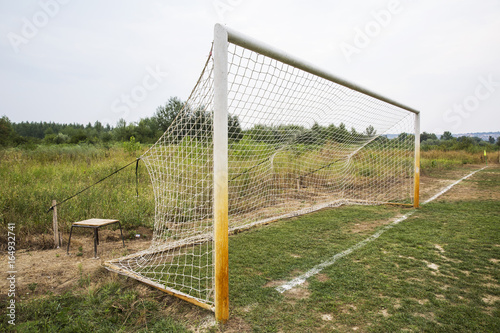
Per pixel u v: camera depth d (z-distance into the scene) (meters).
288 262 3.67
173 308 2.61
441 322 2.32
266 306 2.61
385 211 6.80
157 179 4.45
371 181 10.49
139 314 2.48
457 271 3.33
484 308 2.53
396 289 2.90
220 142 2.40
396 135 8.59
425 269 3.40
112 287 2.97
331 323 2.33
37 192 6.02
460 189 10.09
